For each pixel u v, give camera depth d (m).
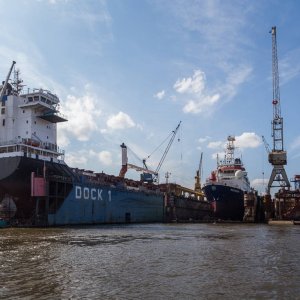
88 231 57.59
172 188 129.38
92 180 86.38
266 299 16.25
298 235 52.06
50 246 35.00
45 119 80.81
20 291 17.20
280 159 114.19
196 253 31.05
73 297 16.27
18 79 81.81
